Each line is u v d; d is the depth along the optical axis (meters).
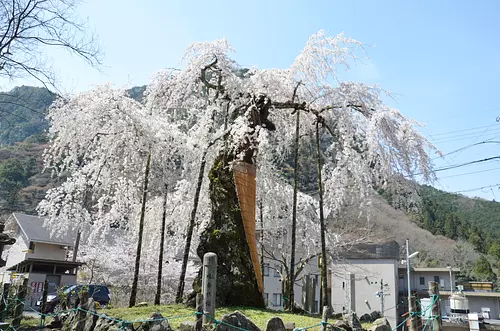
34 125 53.88
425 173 11.91
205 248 10.69
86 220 14.55
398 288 31.61
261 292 10.66
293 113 12.92
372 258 29.44
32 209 36.81
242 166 11.12
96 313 7.91
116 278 21.03
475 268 37.41
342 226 19.67
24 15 8.80
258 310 9.76
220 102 12.93
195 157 13.30
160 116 13.41
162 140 12.53
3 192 38.59
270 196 14.09
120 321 6.31
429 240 38.31
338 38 12.58
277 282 28.77
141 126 11.99
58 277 21.41
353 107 12.69
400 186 12.30
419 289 32.19
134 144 12.09
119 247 21.98
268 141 11.05
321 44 12.65
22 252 26.42
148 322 7.04
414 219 40.50
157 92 12.45
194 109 13.54
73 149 12.38
